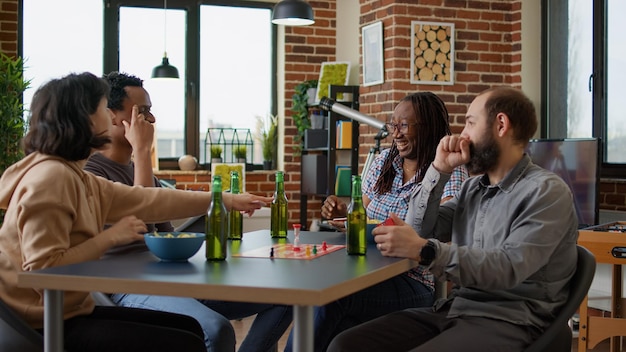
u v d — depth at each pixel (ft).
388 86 19.08
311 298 4.85
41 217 6.07
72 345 6.45
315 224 16.94
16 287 6.27
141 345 6.45
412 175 9.32
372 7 19.74
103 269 5.70
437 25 18.97
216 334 7.43
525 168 6.98
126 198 7.39
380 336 6.86
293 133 23.80
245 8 24.17
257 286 4.97
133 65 23.26
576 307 6.72
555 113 19.13
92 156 8.57
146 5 23.25
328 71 22.31
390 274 5.96
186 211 7.65
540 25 19.33
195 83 23.77
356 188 6.70
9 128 16.11
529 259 6.36
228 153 24.04
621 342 13.47
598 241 11.80
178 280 5.20
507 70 19.60
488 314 6.68
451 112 19.16
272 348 8.95
